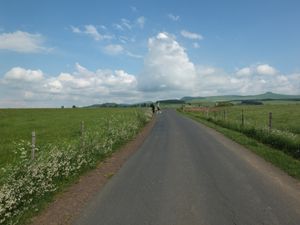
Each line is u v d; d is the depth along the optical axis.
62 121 40.69
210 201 8.20
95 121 38.53
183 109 92.06
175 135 23.98
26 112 65.69
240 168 12.15
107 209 7.82
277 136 18.17
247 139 20.42
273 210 7.48
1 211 7.23
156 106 75.62
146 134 25.20
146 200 8.41
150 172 11.66
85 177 11.23
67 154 11.88
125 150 17.12
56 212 7.81
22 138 22.83
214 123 36.31
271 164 12.95
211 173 11.31
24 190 8.52
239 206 7.78
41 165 9.68
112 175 11.39
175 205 7.95
